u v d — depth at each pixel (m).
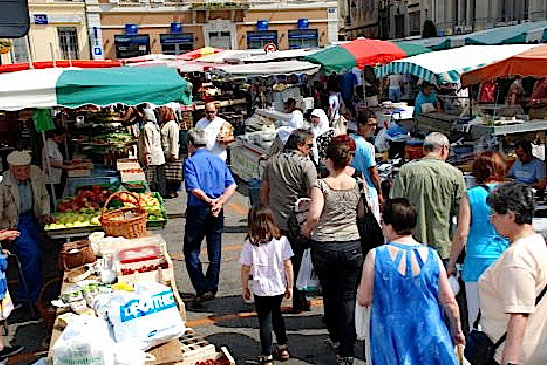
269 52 15.98
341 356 4.39
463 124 7.87
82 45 31.47
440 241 4.49
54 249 7.81
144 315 3.45
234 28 33.81
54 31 30.67
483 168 4.13
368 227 4.34
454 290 4.21
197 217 5.73
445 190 4.45
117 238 5.05
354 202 4.34
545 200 5.74
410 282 3.17
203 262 7.19
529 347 2.78
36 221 5.96
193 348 3.77
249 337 5.15
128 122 13.41
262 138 11.08
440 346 3.11
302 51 15.56
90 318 3.38
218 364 3.62
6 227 5.66
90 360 2.98
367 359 3.32
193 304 5.86
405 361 3.12
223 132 8.75
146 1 32.25
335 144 4.38
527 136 7.32
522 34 12.91
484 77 6.34
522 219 2.86
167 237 8.42
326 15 34.75
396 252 3.23
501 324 2.92
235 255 7.46
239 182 12.22
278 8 34.06
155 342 3.45
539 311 2.79
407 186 4.52
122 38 32.28
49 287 5.88
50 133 8.39
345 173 4.43
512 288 2.76
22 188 5.77
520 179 6.07
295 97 14.52
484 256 4.00
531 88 9.70
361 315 4.03
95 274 4.54
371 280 3.25
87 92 5.34
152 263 4.53
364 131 6.15
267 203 5.20
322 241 4.31
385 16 46.75
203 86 19.67
